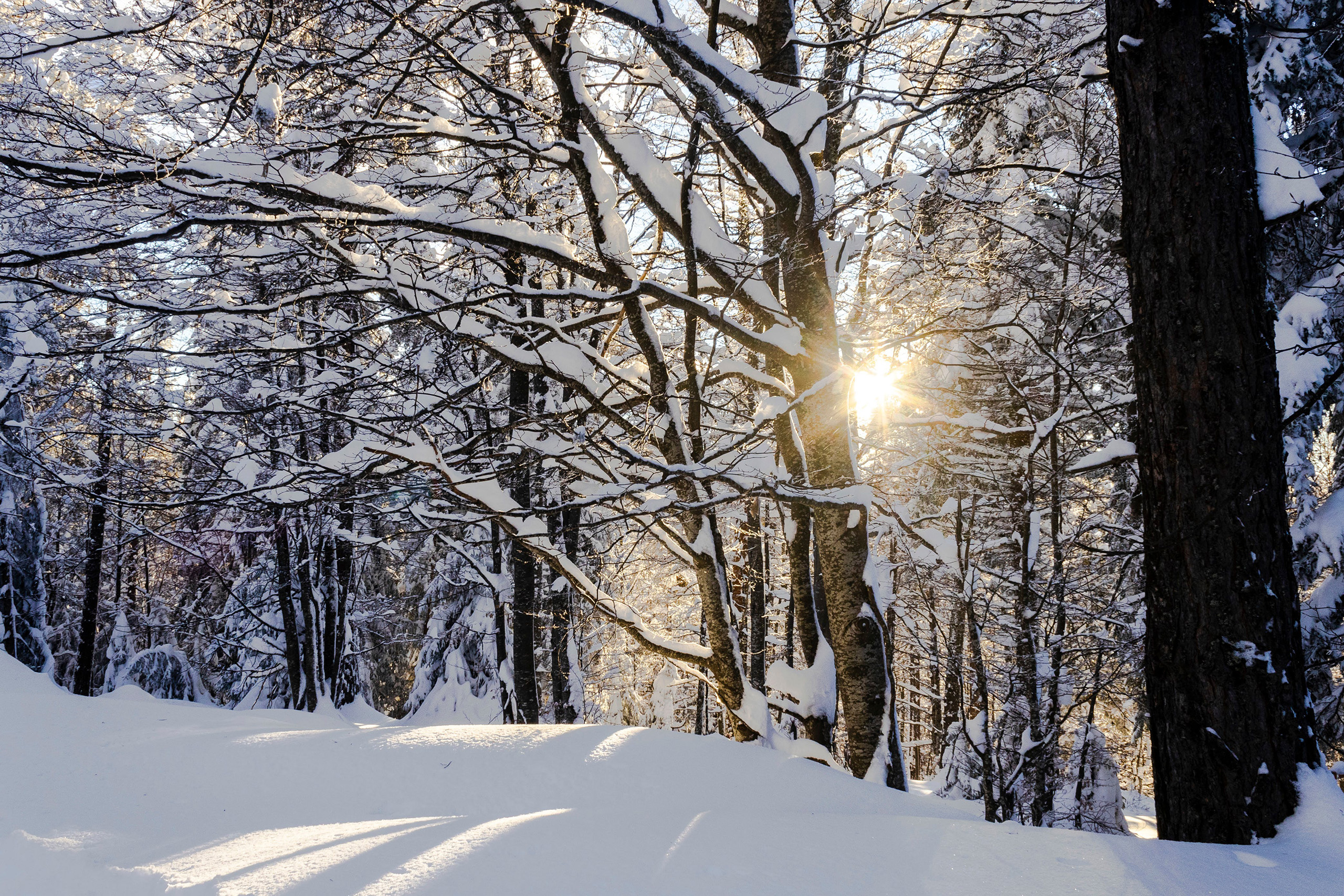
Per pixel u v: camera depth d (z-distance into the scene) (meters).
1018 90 7.29
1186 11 4.23
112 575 19.78
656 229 8.68
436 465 6.54
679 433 7.03
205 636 17.36
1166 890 2.74
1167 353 4.15
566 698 12.70
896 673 20.62
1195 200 4.14
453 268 7.36
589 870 2.87
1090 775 10.37
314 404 8.43
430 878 2.79
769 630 17.70
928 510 12.03
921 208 7.57
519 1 6.23
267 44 6.41
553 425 7.28
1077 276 8.81
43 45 5.89
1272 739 3.77
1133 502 9.64
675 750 5.29
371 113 7.09
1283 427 4.14
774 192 6.91
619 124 7.14
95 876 2.99
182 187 6.03
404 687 19.19
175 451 8.16
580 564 12.53
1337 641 7.35
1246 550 3.92
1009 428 8.45
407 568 17.81
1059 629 9.76
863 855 3.12
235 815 4.07
